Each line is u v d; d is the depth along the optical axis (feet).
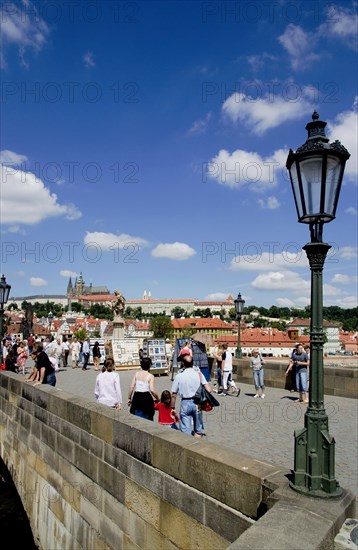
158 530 17.94
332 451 12.75
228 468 14.84
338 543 10.89
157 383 66.59
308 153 13.51
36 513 31.73
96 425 23.67
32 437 33.58
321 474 12.76
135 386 29.86
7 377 41.98
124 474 20.65
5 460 40.70
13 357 69.36
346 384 53.21
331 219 13.88
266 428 34.91
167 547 17.34
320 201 13.55
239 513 14.33
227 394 55.42
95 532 23.02
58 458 28.32
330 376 55.01
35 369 38.45
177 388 29.78
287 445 29.50
